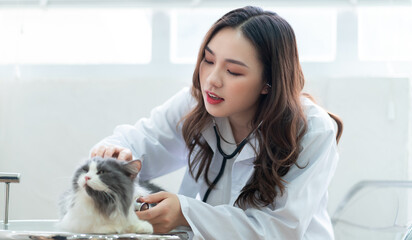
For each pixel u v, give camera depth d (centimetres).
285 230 132
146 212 118
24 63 260
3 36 257
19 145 258
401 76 248
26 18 261
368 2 253
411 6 249
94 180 106
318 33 255
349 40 254
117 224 109
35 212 256
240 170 149
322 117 146
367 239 247
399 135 247
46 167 257
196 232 123
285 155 138
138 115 257
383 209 247
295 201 133
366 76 250
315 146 140
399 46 249
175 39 260
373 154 248
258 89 140
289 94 139
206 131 154
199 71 145
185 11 258
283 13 255
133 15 260
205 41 141
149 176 169
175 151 170
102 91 258
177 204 125
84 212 108
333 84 250
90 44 263
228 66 134
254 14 140
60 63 262
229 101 137
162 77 258
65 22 262
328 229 148
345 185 248
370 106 249
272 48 136
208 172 159
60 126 258
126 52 262
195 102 163
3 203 255
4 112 257
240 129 156
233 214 131
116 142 160
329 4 253
